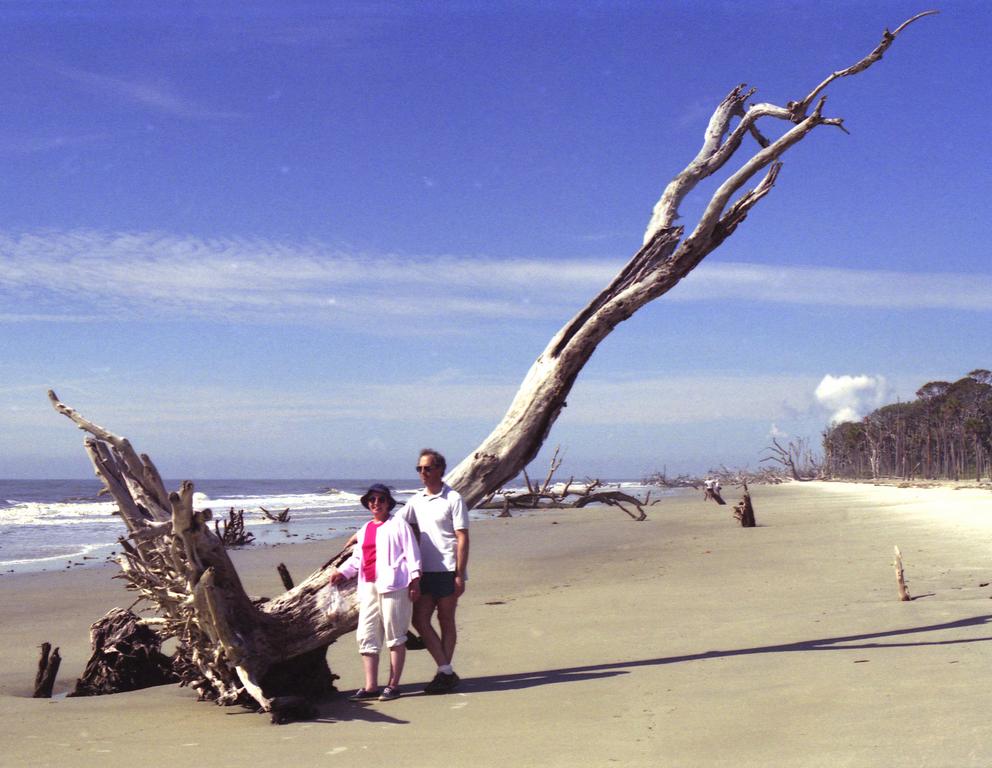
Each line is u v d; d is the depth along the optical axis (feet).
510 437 24.99
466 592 46.09
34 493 340.39
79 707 21.63
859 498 161.07
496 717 17.79
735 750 13.82
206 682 22.18
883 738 13.66
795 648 23.50
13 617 42.11
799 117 25.67
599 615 33.91
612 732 15.74
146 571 21.76
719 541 72.13
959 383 402.31
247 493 367.04
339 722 18.47
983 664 19.10
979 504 111.75
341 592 21.74
